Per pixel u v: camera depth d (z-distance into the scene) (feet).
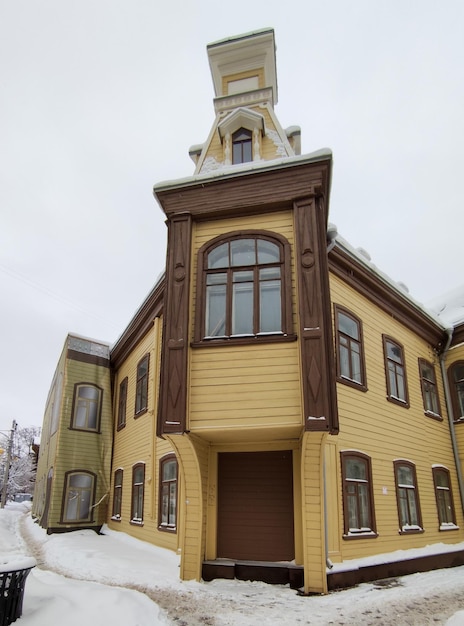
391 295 45.29
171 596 25.76
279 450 32.19
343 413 35.22
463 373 52.11
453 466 49.26
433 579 33.12
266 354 28.35
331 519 31.45
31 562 19.51
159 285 47.91
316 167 30.81
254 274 30.63
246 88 41.57
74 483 61.41
